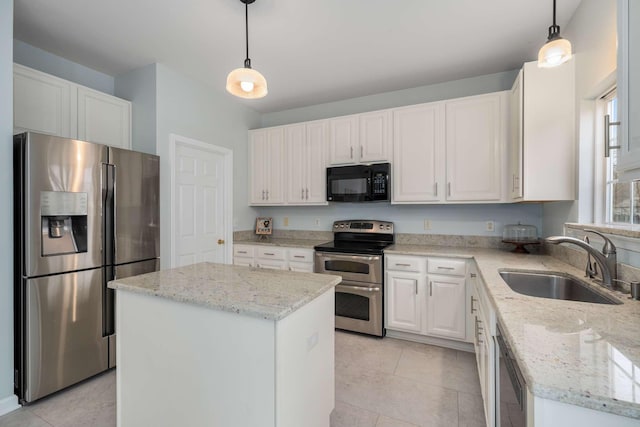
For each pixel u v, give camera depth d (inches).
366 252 112.7
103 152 85.5
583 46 74.1
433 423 67.4
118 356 58.6
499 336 49.6
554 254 92.7
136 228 94.1
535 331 37.5
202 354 49.1
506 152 102.1
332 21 83.7
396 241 133.0
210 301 47.5
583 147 75.1
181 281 59.5
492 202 105.2
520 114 85.9
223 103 138.3
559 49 56.0
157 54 101.7
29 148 70.7
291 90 132.1
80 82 107.8
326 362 58.2
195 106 123.2
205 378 48.9
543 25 85.3
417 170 116.7
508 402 42.4
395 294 110.0
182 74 117.0
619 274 57.0
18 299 72.4
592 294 59.4
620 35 39.8
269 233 153.3
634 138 37.3
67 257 77.9
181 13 80.4
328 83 124.6
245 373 45.5
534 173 82.3
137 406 56.1
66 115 93.4
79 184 79.9
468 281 99.1
